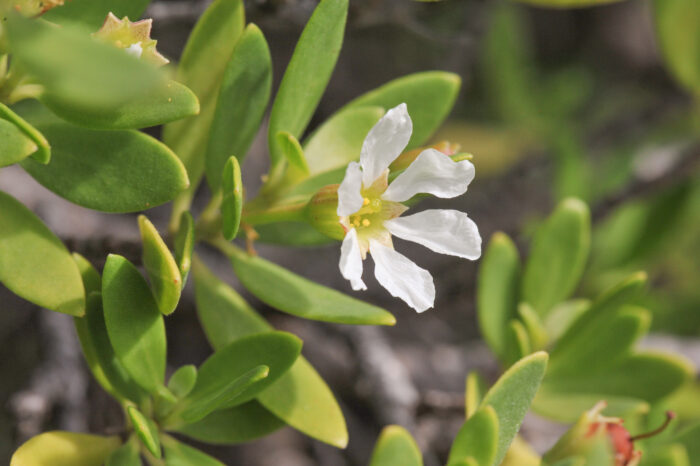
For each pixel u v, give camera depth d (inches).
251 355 8.4
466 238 8.5
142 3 8.4
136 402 8.5
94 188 8.2
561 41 18.1
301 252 14.7
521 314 9.6
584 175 15.0
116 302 8.2
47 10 8.0
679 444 9.2
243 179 15.2
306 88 8.5
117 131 8.2
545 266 9.8
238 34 8.7
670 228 13.1
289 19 9.8
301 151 8.3
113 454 8.4
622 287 9.2
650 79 17.8
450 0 13.6
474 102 16.8
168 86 8.0
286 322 13.0
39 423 10.3
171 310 8.1
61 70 7.1
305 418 8.6
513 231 14.8
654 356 9.6
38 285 8.2
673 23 10.5
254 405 8.8
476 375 9.3
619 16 18.0
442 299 13.9
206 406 8.2
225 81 8.5
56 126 8.2
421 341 15.0
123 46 8.2
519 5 16.7
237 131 8.7
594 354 9.5
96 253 9.5
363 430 13.4
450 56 13.1
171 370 13.1
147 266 8.1
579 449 8.9
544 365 8.5
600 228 13.4
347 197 8.3
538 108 16.8
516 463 9.1
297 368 8.7
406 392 10.8
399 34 15.9
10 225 8.2
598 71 17.8
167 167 8.2
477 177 16.5
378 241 8.4
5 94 8.1
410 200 8.6
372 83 16.6
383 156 8.3
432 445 11.6
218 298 8.9
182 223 8.4
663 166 13.5
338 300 8.6
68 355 10.6
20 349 12.9
